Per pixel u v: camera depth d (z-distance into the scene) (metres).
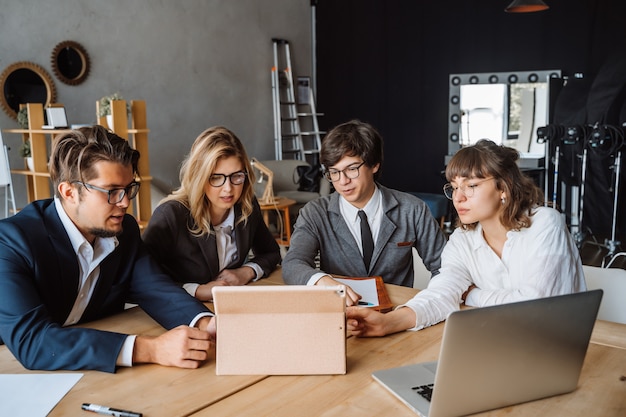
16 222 1.51
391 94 7.97
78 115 5.72
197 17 6.76
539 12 6.82
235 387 1.27
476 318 1.03
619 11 6.36
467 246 1.83
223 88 7.14
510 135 7.11
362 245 2.23
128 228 1.76
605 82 5.73
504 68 7.13
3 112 5.21
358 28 8.06
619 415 1.13
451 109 7.47
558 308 1.10
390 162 8.14
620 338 1.50
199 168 1.93
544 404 1.17
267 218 5.55
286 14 7.91
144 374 1.34
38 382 1.29
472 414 1.12
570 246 1.72
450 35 7.43
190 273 2.05
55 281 1.53
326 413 1.15
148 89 6.33
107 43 5.92
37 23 5.36
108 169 1.43
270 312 1.33
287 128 8.06
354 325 1.52
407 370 1.32
